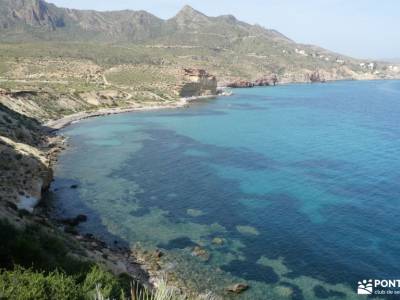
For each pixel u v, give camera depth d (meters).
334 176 78.00
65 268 24.84
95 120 148.38
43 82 199.38
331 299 38.12
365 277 41.88
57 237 38.59
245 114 171.50
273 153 98.12
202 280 41.22
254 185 72.31
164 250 47.66
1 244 24.88
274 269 43.47
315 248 48.06
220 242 49.56
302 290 39.62
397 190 69.12
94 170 81.62
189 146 106.00
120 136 119.25
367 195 66.75
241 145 107.62
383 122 151.25
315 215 58.12
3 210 37.72
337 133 126.75
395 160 90.88
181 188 70.44
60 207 60.62
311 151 100.25
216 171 81.56
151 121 149.00
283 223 55.31
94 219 56.38
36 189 60.59
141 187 70.88
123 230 53.00
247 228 53.78
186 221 56.09
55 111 150.38
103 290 19.91
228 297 38.31
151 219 56.75
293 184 72.94
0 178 57.53
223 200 64.38
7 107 119.75
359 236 51.25
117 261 42.56
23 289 16.98
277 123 147.38
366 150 101.25
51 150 96.38
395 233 52.03
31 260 24.09
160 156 94.38
